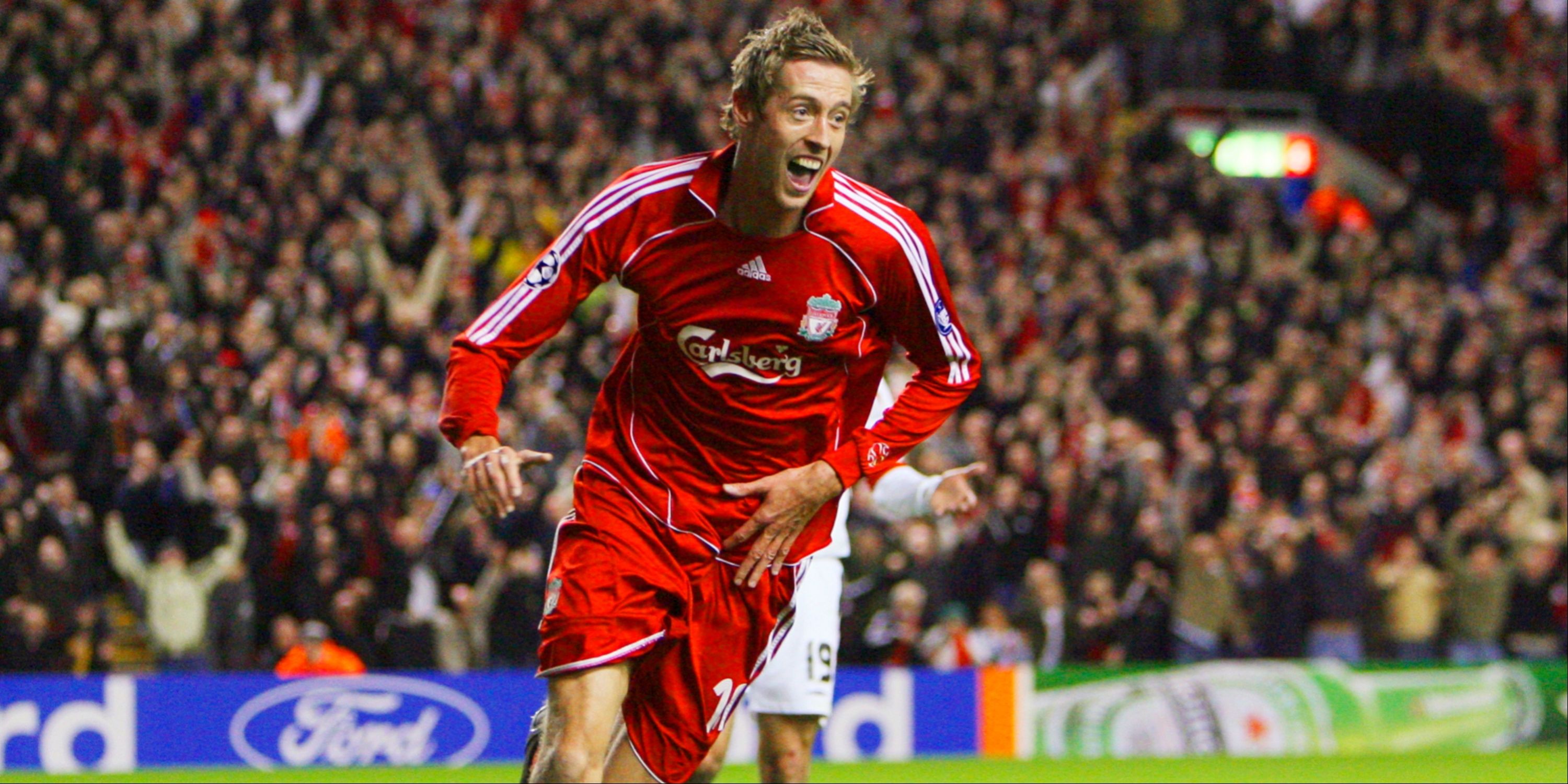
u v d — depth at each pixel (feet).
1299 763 86.58
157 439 88.22
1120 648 91.30
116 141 106.11
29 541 79.66
